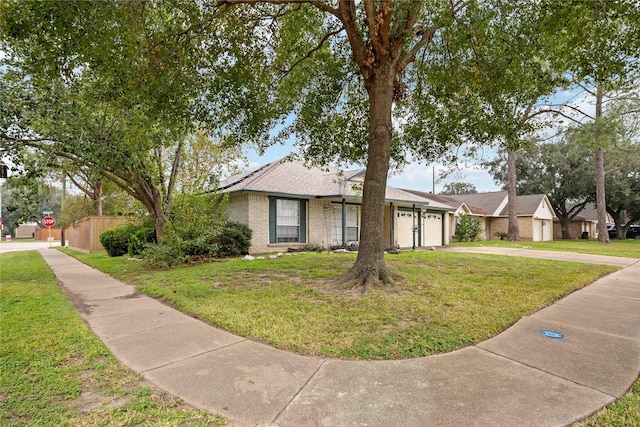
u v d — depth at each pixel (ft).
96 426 7.61
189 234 33.88
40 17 15.81
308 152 33.83
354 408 8.34
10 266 38.34
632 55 20.48
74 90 27.30
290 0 21.04
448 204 84.48
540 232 98.12
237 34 24.21
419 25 22.89
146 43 19.54
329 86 30.35
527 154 106.73
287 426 7.66
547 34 22.52
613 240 99.66
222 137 30.30
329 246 49.98
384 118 21.47
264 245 43.96
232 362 11.01
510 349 12.04
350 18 21.47
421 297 18.34
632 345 12.39
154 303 19.27
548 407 8.37
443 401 8.64
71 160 32.12
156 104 22.15
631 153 63.41
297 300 18.02
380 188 21.50
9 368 10.48
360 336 13.05
